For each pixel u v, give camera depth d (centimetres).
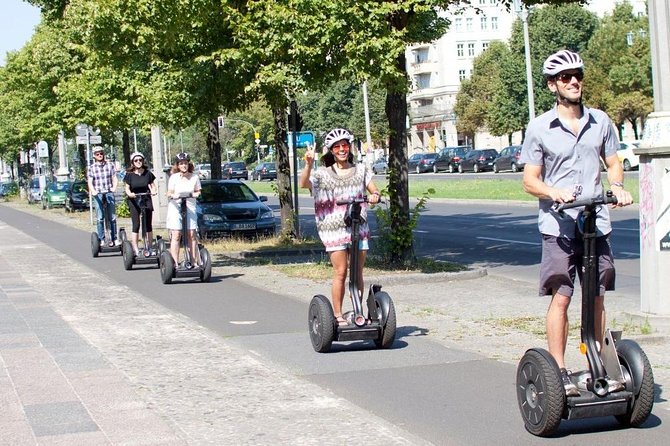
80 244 2803
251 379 905
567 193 650
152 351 1055
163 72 1942
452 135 11175
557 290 693
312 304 1042
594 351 670
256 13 1647
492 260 2028
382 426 730
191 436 714
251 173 9869
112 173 2322
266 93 1792
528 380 690
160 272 1886
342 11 1589
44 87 4522
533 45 8469
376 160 8856
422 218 3497
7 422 761
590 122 686
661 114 1048
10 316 1335
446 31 1822
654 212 1063
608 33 7831
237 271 1902
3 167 12325
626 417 689
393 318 1023
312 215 4191
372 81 1691
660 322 1060
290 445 686
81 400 831
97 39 1980
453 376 900
